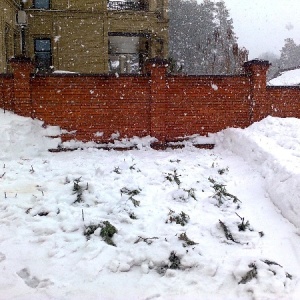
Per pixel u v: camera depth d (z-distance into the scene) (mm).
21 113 9289
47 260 4180
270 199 6012
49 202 5680
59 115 9531
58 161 8242
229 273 3990
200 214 5484
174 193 6113
